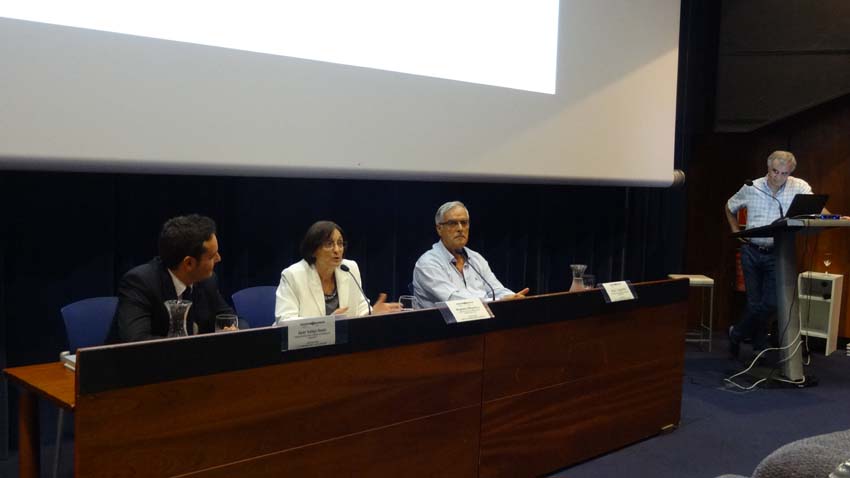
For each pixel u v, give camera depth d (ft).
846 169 15.89
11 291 8.72
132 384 4.99
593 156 13.42
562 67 12.70
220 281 10.66
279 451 5.82
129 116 8.04
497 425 7.62
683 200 17.08
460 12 11.12
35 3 7.41
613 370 9.03
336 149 9.78
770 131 16.74
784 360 12.98
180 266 6.82
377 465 6.52
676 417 10.25
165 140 8.31
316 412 6.05
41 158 7.49
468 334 7.22
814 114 16.19
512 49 11.93
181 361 5.23
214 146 8.69
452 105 11.09
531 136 12.30
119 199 9.59
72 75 7.63
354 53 9.93
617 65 13.69
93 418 4.83
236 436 5.56
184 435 5.27
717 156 17.28
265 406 5.72
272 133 9.16
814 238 16.40
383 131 10.28
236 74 8.80
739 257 17.02
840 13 14.98
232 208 10.70
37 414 6.21
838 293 15.65
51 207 8.93
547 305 8.05
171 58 8.29
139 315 6.66
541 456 8.17
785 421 10.87
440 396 7.00
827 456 1.76
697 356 15.23
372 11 10.07
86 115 7.75
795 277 12.80
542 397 8.09
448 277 9.73
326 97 9.62
